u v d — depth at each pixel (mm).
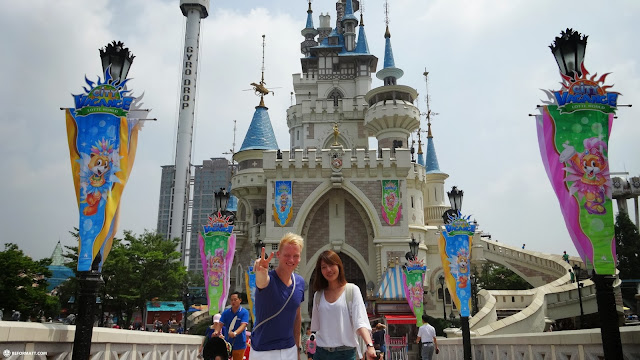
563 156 9367
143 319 51594
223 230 22172
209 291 21531
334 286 5836
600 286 8516
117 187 9023
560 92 9578
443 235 17938
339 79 60969
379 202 43906
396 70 54406
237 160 52125
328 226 45594
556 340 10430
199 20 101375
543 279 45656
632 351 8266
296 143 57938
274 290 5363
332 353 5605
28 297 38594
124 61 9383
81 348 7781
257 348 5316
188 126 95250
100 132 9094
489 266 64312
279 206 43750
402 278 32094
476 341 16344
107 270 44250
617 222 46562
